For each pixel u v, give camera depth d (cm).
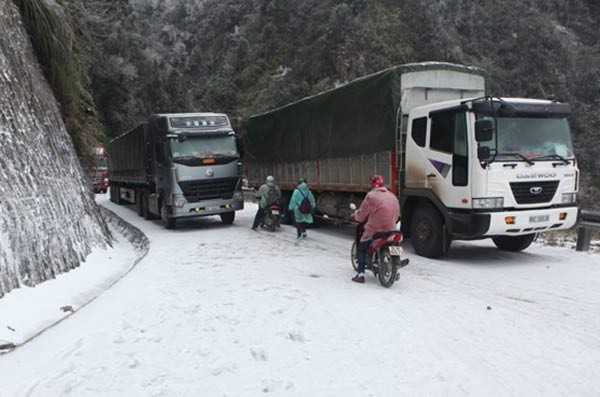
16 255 627
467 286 729
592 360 443
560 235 1255
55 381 399
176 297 660
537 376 410
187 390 385
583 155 4678
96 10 4759
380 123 1080
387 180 1073
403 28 6825
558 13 8225
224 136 1563
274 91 7175
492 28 7125
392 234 713
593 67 6253
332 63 6956
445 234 944
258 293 680
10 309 554
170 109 6309
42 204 755
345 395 376
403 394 378
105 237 1134
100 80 4775
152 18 10425
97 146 1388
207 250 1097
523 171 873
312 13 7850
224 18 9938
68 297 660
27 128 812
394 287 723
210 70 9262
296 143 1489
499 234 866
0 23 866
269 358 448
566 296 666
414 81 1048
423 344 484
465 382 399
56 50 1134
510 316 574
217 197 1537
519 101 895
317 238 1287
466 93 1118
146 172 1748
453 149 896
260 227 1531
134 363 436
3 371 420
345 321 555
